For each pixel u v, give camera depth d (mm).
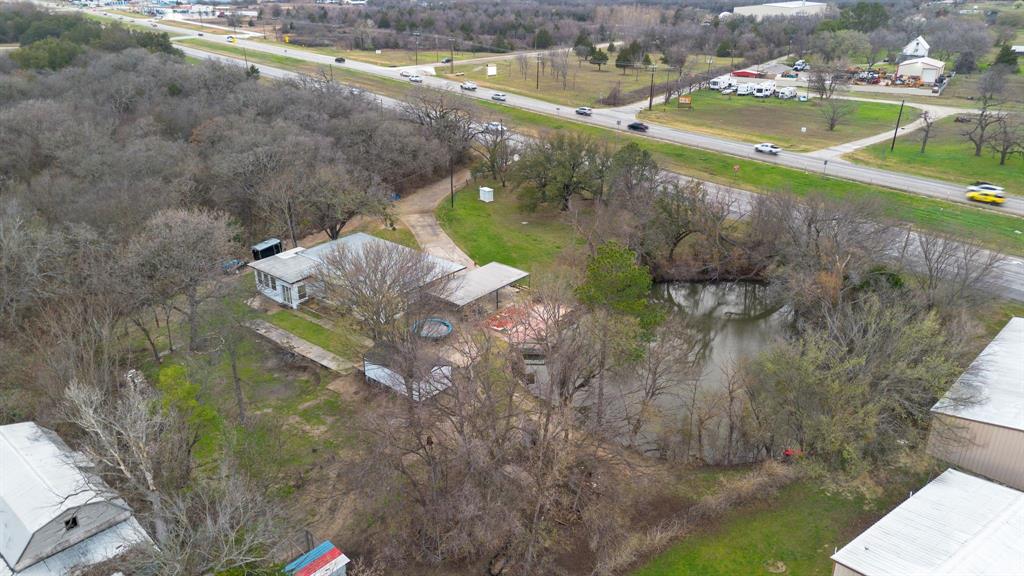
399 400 42000
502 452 36656
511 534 34531
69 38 135875
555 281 53375
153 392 38906
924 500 33469
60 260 50938
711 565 34000
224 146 75312
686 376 49156
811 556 34406
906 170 88875
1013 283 59969
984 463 38531
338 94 103625
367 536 35062
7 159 72812
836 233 58031
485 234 74250
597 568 33156
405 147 83625
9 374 41969
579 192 81812
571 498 37219
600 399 41281
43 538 30312
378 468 35281
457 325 49438
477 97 128250
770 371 40625
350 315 50875
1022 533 30531
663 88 144750
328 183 67000
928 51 173375
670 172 86438
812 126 114062
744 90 142625
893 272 56750
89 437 35875
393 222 74625
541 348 43938
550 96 132625
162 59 119625
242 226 69062
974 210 74438
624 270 42750
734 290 68188
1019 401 39906
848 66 158750
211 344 49156
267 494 35156
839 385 37938
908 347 40875
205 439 40062
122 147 77312
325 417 44344
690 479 40500
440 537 34438
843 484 38938
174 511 28828
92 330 43125
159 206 60938
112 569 29578
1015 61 149875
